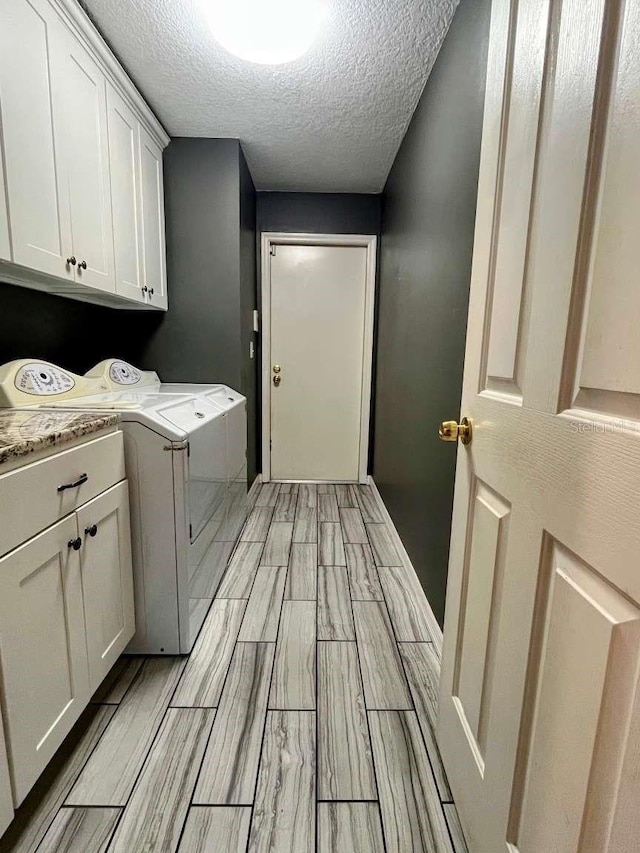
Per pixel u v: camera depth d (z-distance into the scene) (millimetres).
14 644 893
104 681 1440
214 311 2666
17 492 903
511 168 821
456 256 1505
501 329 856
